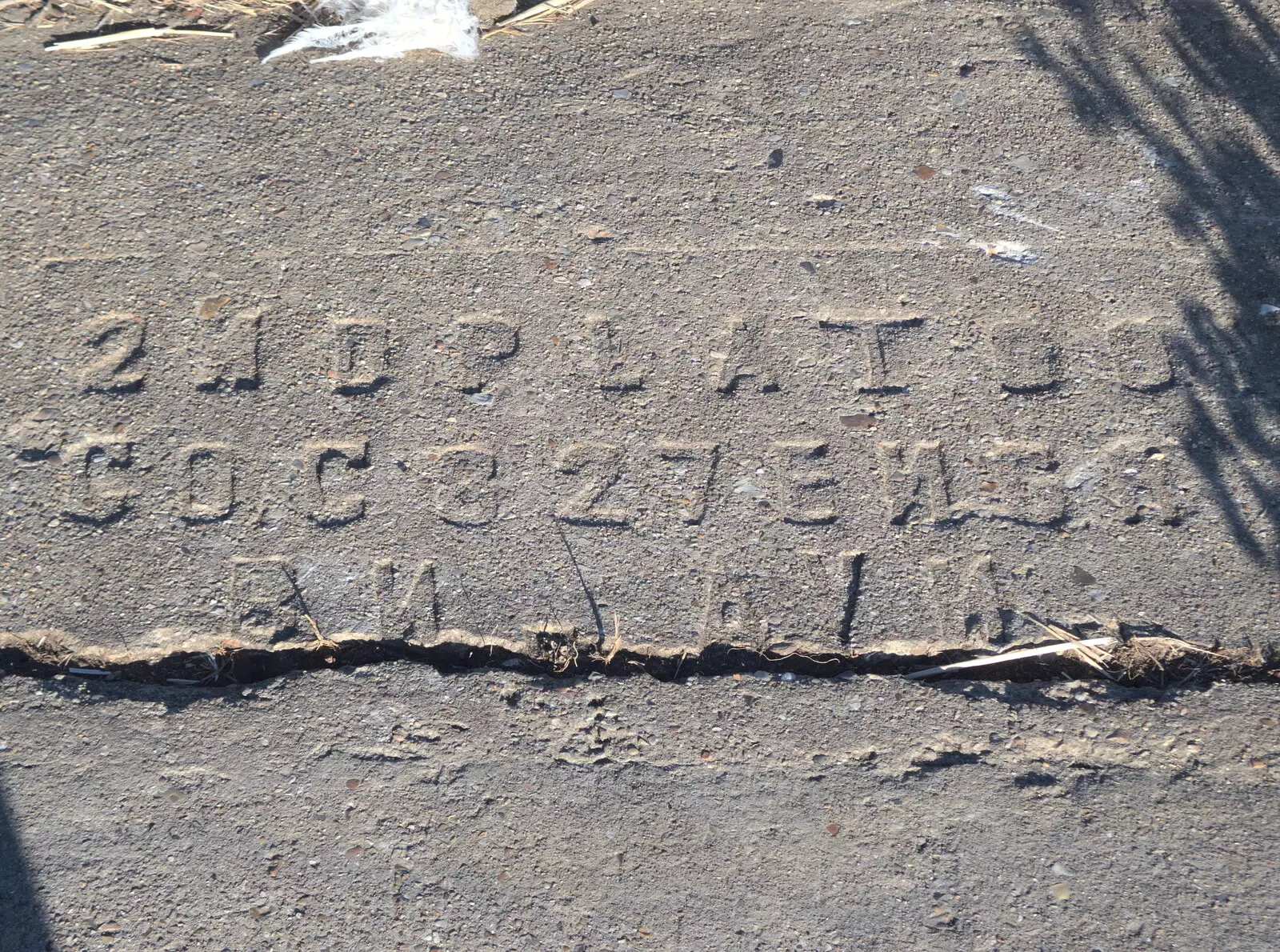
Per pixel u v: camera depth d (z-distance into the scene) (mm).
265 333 1045
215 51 1121
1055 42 1131
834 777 966
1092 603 997
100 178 1080
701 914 948
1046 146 1100
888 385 1039
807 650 990
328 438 1022
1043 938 944
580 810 961
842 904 950
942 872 953
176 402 1029
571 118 1104
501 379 1037
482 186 1082
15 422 1024
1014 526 1011
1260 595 996
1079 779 966
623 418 1031
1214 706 977
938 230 1075
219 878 950
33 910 944
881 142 1099
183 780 963
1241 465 1021
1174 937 943
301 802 961
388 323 1049
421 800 962
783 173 1089
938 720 975
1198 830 957
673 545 1006
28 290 1052
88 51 1119
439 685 979
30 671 983
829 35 1133
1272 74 1123
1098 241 1073
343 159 1088
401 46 1123
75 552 999
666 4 1144
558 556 1004
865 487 1019
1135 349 1048
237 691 978
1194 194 1086
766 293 1059
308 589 997
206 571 998
